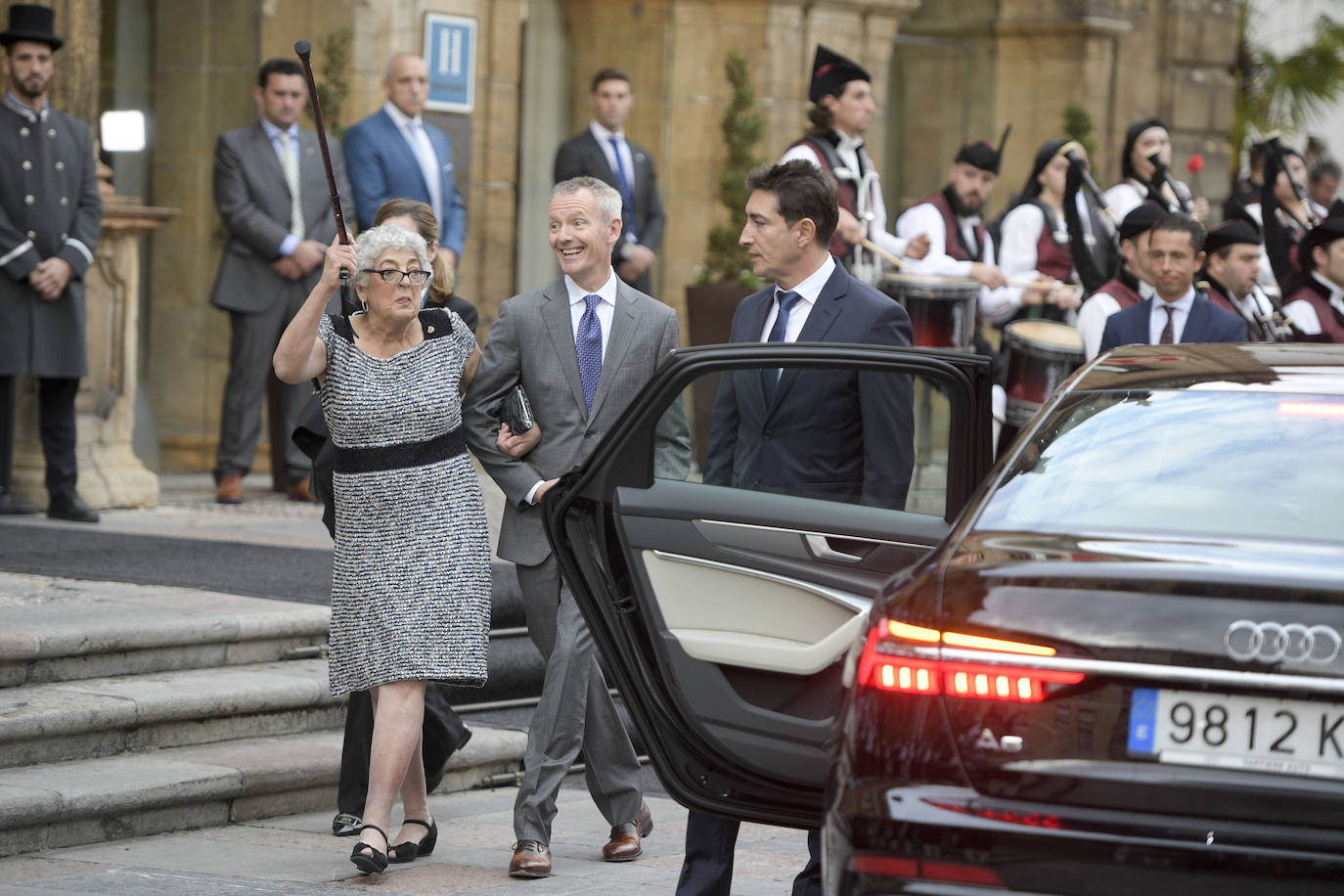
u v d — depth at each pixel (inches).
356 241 565.9
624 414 441.4
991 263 1243.8
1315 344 458.3
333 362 565.9
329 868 568.7
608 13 1526.8
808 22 1533.0
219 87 1254.9
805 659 437.7
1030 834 334.0
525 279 1514.5
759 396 525.0
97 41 1077.8
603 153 1254.3
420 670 558.6
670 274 1530.5
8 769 608.1
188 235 1264.8
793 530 444.8
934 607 352.5
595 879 566.6
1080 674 335.6
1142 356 451.8
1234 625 329.1
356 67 1280.8
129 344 1082.7
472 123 1385.3
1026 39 1804.9
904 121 1743.4
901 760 346.6
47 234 977.5
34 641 657.6
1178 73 1980.8
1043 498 391.9
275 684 692.1
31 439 1042.7
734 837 497.7
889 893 343.9
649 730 441.4
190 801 612.4
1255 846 322.7
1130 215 855.7
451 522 568.4
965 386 448.5
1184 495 383.2
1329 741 321.7
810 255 536.7
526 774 573.9
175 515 1056.8
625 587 445.7
